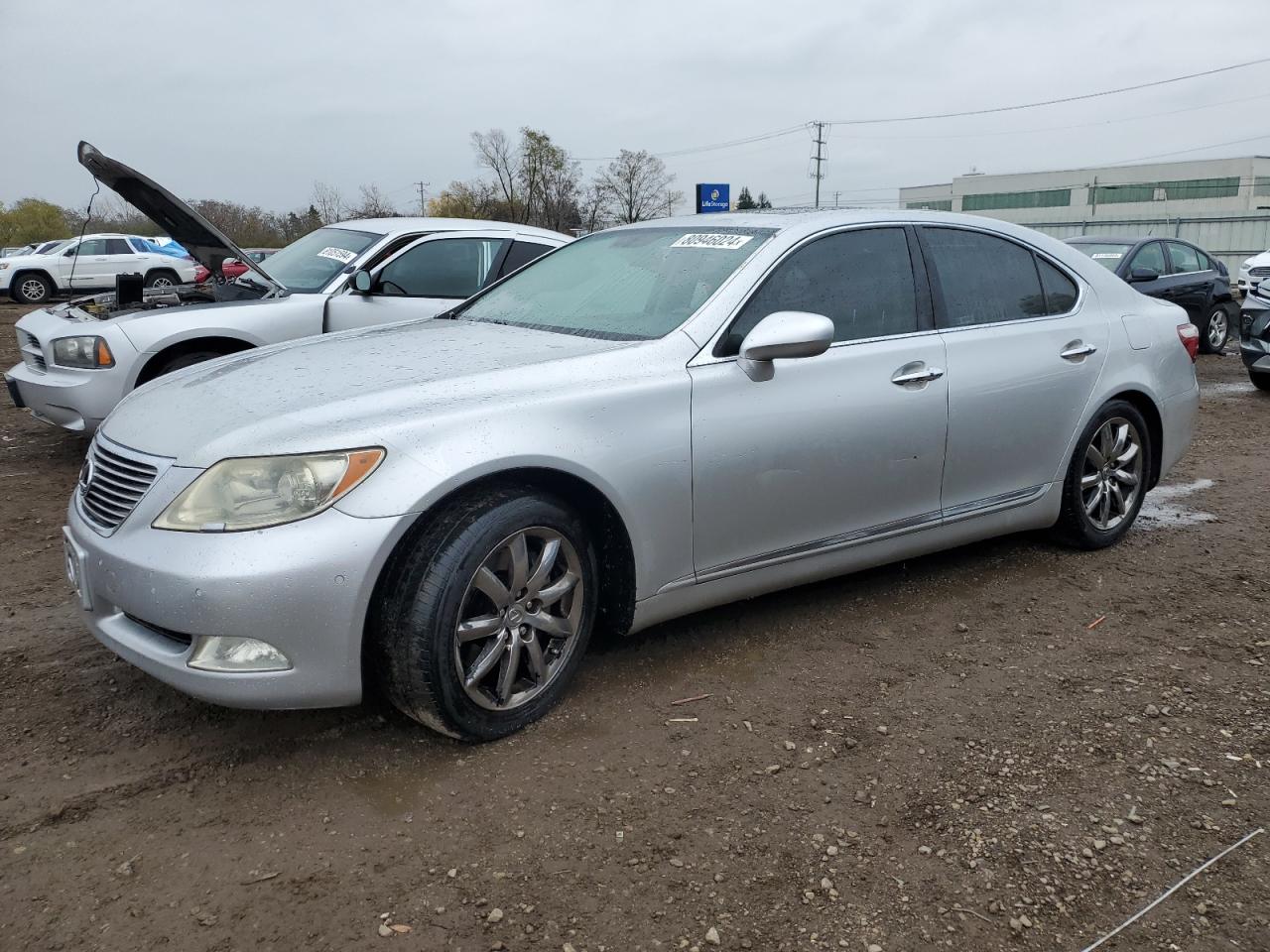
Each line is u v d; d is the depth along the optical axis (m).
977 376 4.01
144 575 2.62
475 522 2.81
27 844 2.46
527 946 2.15
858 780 2.81
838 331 3.70
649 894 2.32
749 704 3.24
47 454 6.70
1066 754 2.96
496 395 2.96
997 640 3.78
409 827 2.56
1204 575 4.50
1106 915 2.28
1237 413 9.07
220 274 7.21
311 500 2.62
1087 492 4.67
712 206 15.32
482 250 7.17
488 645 2.92
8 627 3.79
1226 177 68.06
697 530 3.30
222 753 2.90
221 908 2.25
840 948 2.17
